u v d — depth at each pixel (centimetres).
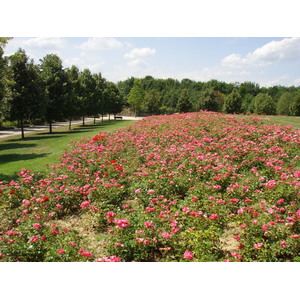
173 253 379
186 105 4369
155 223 411
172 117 1606
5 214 519
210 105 4159
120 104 4619
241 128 1068
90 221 502
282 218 426
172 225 384
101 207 520
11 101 1902
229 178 588
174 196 533
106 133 1246
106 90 4003
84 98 3022
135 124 1534
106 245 380
